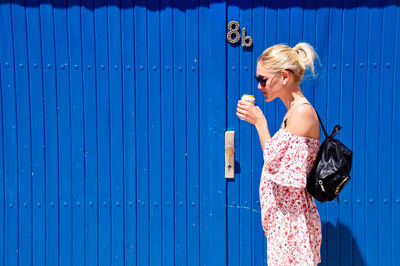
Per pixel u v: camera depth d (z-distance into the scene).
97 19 3.06
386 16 3.01
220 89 3.07
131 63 3.09
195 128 3.12
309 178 2.37
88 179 3.15
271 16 3.04
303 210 2.36
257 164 3.13
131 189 3.16
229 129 3.12
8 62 3.08
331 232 3.14
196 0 3.04
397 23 3.02
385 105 3.06
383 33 3.03
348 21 3.03
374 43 3.03
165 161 3.14
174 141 3.13
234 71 3.08
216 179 3.12
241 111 2.50
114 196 3.16
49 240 3.18
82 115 3.12
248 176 3.14
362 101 3.06
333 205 3.13
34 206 3.16
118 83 3.10
